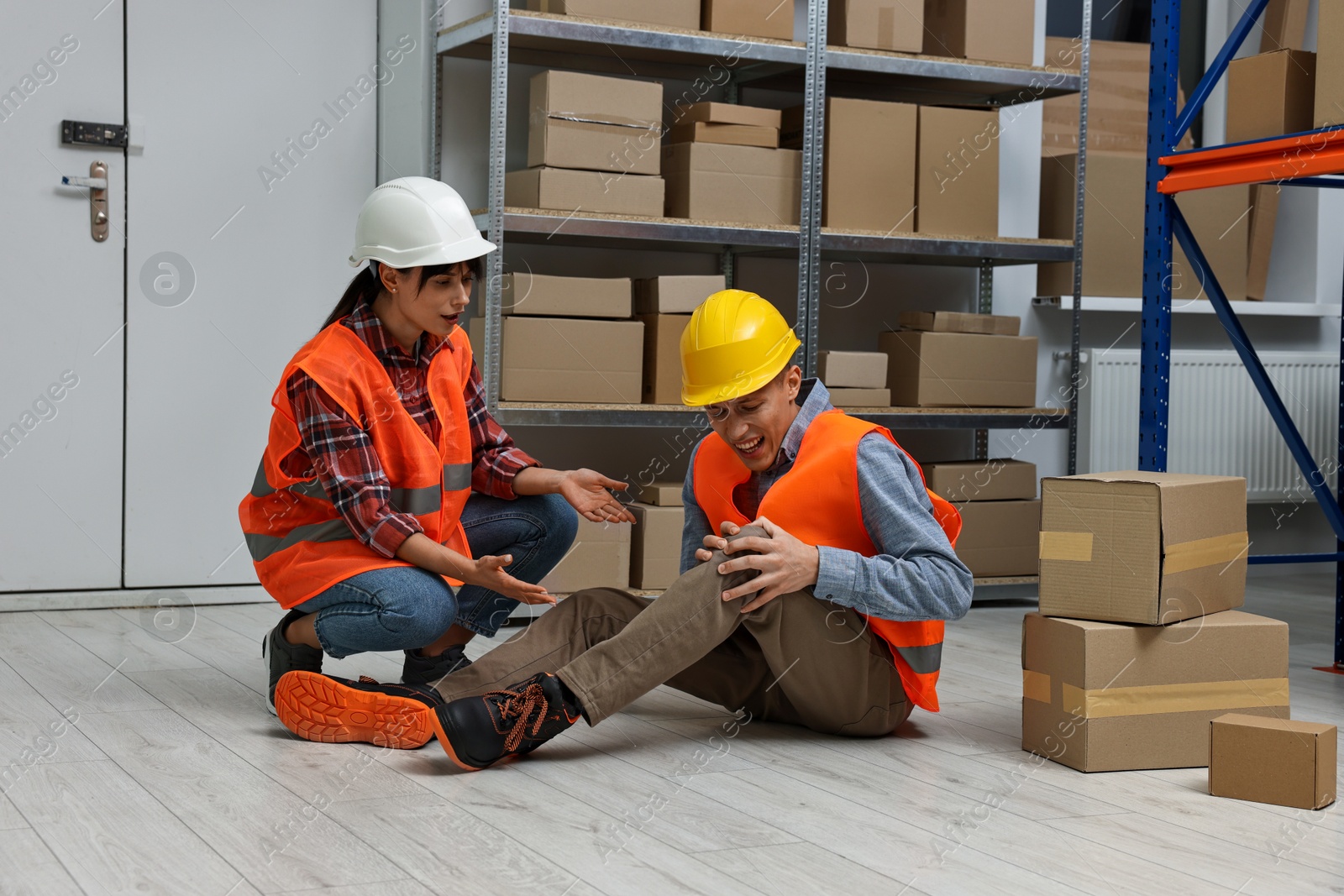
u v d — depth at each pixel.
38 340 3.00
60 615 2.96
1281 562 2.67
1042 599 1.88
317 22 3.25
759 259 3.65
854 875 1.37
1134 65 4.04
